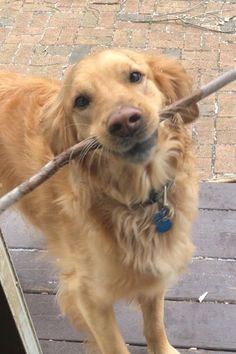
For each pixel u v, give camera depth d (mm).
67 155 880
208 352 1143
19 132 1131
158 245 1009
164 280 1039
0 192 1198
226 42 1899
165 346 1139
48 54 1934
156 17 2039
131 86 938
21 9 2160
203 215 1335
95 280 1020
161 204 991
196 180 1049
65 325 1203
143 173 958
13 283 858
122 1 2137
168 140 972
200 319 1183
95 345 1116
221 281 1229
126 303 1154
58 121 995
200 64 1819
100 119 891
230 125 1600
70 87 955
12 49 1974
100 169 956
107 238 989
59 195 1026
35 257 1309
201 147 1551
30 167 1107
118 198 977
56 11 2131
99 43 1958
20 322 874
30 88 1157
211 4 2072
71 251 1043
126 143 868
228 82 901
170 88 1006
